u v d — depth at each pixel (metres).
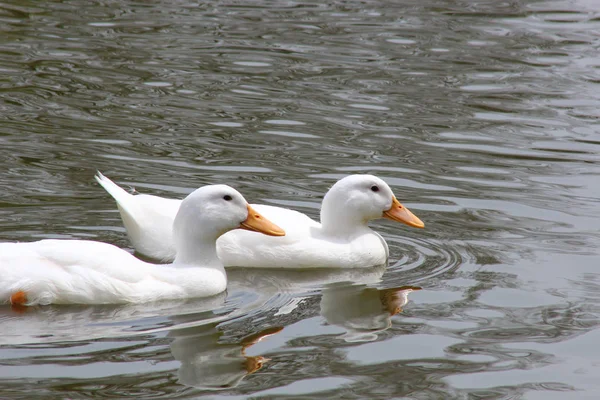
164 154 16.14
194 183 14.91
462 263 12.38
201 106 18.84
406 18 26.27
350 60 22.34
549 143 17.44
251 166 15.73
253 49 23.00
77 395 8.32
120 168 15.40
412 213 13.88
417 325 10.31
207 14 26.22
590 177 15.78
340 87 20.39
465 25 25.53
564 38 24.44
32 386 8.45
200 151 16.36
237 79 20.73
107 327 9.84
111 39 23.38
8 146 16.16
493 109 19.28
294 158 16.19
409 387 8.82
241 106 18.92
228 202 11.38
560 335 10.08
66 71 20.72
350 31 24.83
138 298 10.52
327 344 9.72
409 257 12.76
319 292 11.44
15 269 10.08
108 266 10.42
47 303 10.21
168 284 10.80
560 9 27.38
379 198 12.84
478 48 23.53
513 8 27.39
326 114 18.62
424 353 9.57
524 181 15.53
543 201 14.68
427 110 19.11
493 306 10.89
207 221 11.25
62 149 16.16
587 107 19.55
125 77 20.50
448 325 10.32
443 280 11.80
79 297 10.27
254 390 8.64
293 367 9.14
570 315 10.62
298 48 23.22
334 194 12.83
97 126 17.42
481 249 12.84
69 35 23.52
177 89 19.88
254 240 12.33
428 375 9.07
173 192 14.48
